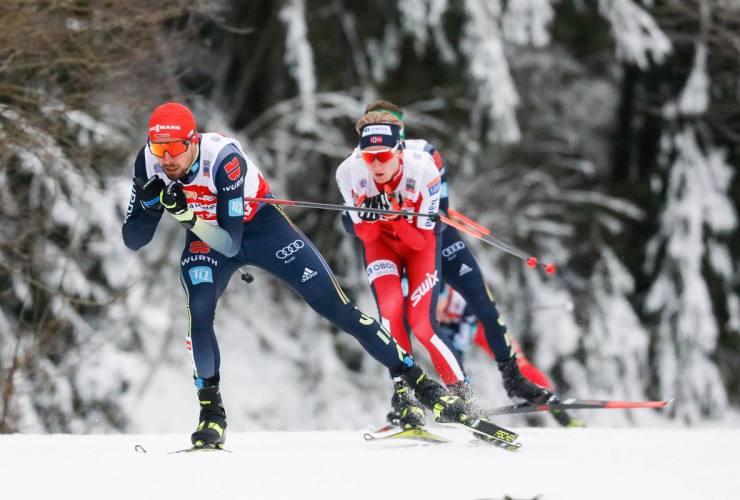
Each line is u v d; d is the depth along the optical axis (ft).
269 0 164.04
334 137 157.79
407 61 165.68
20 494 34.83
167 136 42.70
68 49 93.97
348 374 157.58
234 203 45.16
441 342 56.44
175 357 141.59
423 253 58.13
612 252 177.58
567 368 165.68
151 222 46.03
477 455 44.55
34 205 108.06
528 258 62.54
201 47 156.87
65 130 96.37
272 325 158.10
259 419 148.15
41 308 113.50
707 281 180.04
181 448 50.24
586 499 34.40
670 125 177.47
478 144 161.17
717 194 175.63
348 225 62.08
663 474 39.40
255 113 170.40
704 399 171.01
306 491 35.19
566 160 179.52
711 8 167.02
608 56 180.75
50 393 117.60
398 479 37.19
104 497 34.40
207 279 47.26
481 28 150.10
